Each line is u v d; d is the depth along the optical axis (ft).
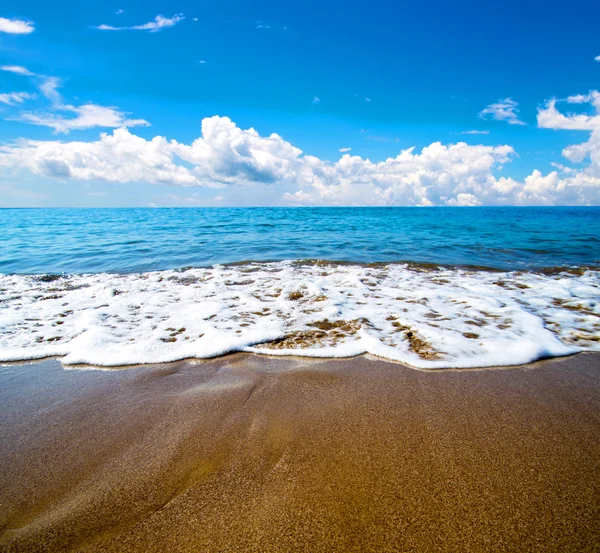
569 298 19.12
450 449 7.20
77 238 47.67
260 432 7.80
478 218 111.14
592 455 7.06
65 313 16.33
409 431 7.82
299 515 5.58
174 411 8.69
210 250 37.55
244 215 128.16
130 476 6.50
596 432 7.82
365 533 5.27
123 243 42.68
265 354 12.16
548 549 5.05
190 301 18.44
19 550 5.04
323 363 11.45
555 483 6.28
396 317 15.85
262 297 19.26
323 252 36.76
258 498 5.94
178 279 23.95
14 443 7.48
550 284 22.49
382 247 40.68
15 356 11.80
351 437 7.60
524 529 5.36
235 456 7.02
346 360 11.67
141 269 27.76
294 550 5.02
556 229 64.85
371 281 23.43
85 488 6.23
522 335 13.64
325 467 6.67
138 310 16.83
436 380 10.25
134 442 7.50
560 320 15.47
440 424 8.08
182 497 5.99
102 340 13.10
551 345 12.62
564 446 7.33
